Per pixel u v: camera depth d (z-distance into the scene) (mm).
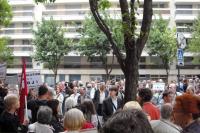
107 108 13367
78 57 74875
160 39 55219
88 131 6672
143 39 10445
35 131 7707
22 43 76688
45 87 10906
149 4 10406
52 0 12703
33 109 10734
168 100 11516
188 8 73688
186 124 4867
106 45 53312
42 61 56438
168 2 74062
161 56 56094
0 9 37000
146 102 9109
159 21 56250
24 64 12359
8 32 77000
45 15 76812
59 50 55562
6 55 55969
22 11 77500
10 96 8344
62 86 20750
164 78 71875
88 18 54781
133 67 10367
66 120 6539
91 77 72812
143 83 24828
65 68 75250
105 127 2436
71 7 76625
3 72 17359
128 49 10305
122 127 2400
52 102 10156
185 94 5004
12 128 8227
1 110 10070
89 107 9781
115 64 72875
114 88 13500
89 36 53500
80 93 17906
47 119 7801
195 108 4824
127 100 10359
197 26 57219
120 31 10703
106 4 10664
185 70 71625
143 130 2447
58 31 56094
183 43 16922
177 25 73375
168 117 6066
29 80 14898
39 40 55969
